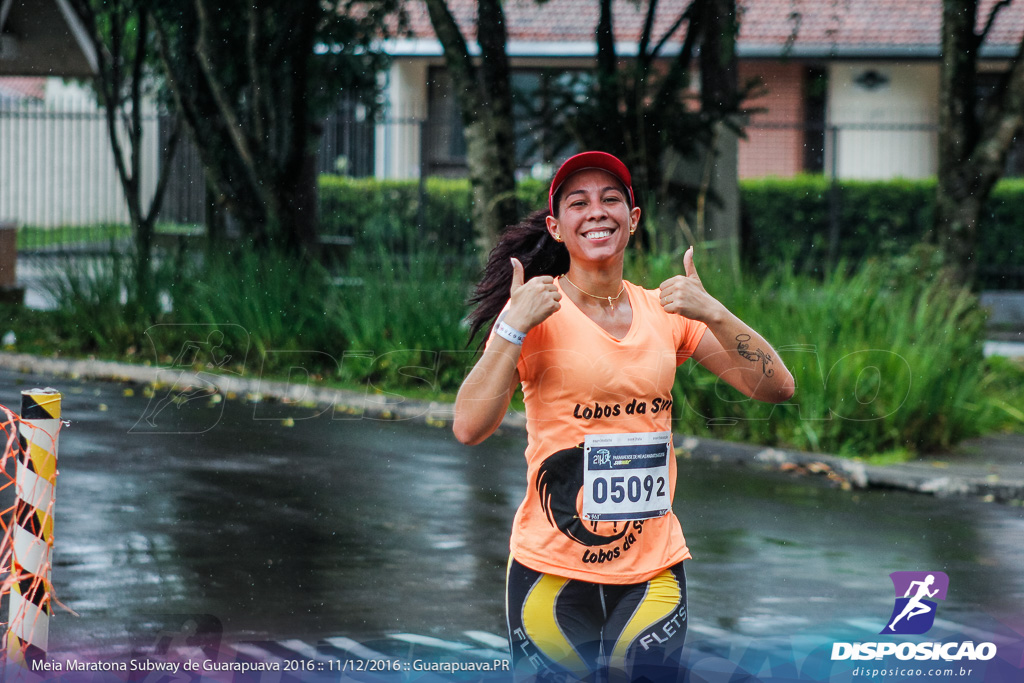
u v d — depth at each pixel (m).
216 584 6.11
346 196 23.97
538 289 3.38
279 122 15.94
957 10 13.05
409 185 25.19
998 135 12.92
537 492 3.51
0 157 25.59
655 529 3.54
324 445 10.16
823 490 9.08
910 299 11.74
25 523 4.44
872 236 25.88
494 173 13.69
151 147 29.23
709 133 14.64
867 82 28.59
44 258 17.48
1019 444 10.66
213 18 15.77
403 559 6.69
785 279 11.94
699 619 5.60
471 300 4.02
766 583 6.31
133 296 15.79
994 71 27.30
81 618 5.48
